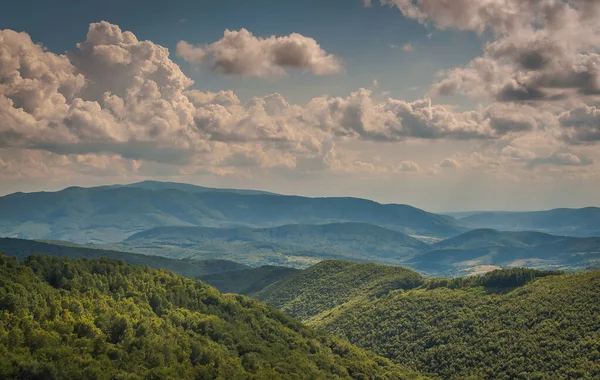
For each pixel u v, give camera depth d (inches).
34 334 7475.4
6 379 6550.2
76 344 7731.3
